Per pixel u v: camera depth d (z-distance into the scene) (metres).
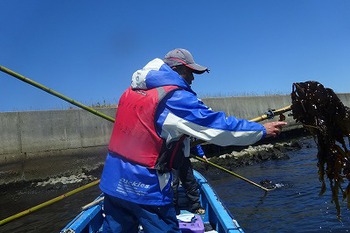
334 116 2.66
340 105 2.66
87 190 11.92
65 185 13.10
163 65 2.26
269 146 19.12
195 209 4.48
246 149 18.28
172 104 2.11
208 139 2.11
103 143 15.51
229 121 2.13
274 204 7.73
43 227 7.89
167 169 2.21
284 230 6.03
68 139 14.77
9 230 7.82
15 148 13.68
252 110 21.12
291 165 13.14
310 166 12.30
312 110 2.60
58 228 7.71
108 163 2.30
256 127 2.20
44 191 12.47
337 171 2.66
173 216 2.29
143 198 2.14
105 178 2.28
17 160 13.65
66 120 14.84
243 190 9.53
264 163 14.68
